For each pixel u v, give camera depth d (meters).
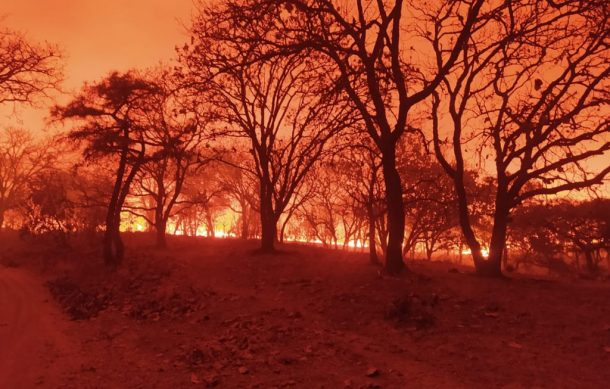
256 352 10.47
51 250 33.84
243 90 24.66
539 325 11.48
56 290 21.11
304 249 33.19
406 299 13.15
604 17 15.48
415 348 10.42
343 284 16.78
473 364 9.23
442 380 8.48
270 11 14.24
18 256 33.69
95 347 11.73
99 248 33.62
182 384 8.75
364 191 35.94
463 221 18.69
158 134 30.55
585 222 38.72
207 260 26.19
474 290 14.96
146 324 14.23
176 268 23.70
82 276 24.59
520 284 16.14
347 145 24.83
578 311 12.39
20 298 19.09
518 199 17.81
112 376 9.41
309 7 15.24
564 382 8.16
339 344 10.84
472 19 15.54
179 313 15.18
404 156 34.47
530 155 17.64
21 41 25.88
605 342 10.00
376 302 14.16
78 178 43.09
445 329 11.56
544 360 9.25
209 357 10.24
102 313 16.17
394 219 17.28
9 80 25.88
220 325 13.25
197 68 19.92
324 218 56.75
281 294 16.59
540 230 40.66
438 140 19.67
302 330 12.09
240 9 14.15
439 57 19.17
